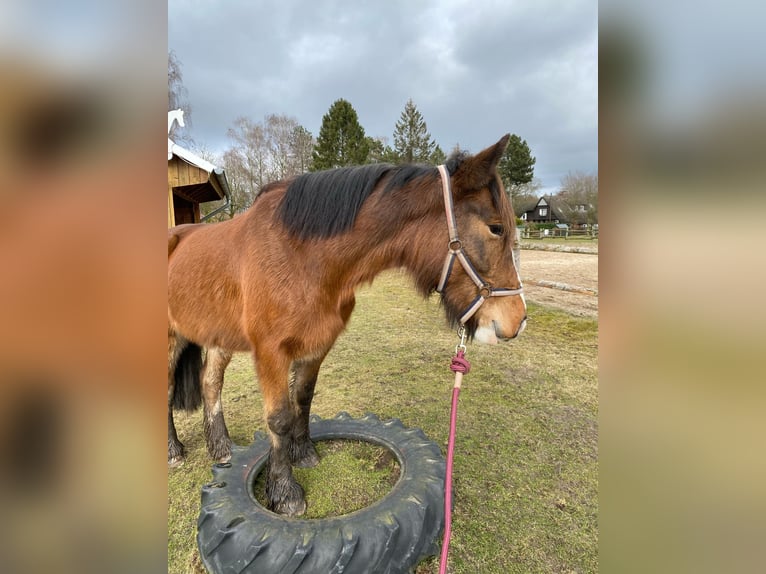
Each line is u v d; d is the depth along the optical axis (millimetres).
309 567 1312
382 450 2023
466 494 1911
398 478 1797
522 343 4258
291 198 1546
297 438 1925
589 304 5938
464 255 1476
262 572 1326
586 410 2777
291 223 1517
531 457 2213
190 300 1858
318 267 1513
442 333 4812
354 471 1853
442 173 1482
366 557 1347
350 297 1646
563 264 10391
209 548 1452
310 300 1513
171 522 1826
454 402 1426
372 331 4914
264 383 1565
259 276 1529
